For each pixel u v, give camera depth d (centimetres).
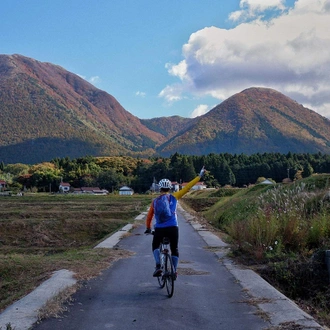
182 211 3769
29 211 4100
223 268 1032
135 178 12531
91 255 1198
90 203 5600
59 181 12325
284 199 1673
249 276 924
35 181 12306
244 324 617
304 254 1086
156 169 12238
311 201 1580
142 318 640
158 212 790
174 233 785
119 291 800
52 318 635
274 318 637
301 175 10844
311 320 618
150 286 841
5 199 6938
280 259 1070
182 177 11550
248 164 12556
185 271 991
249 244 1190
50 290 766
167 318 641
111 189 12369
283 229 1199
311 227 1193
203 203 5162
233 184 11700
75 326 601
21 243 2827
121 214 3784
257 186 3375
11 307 673
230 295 777
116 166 13962
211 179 11506
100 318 639
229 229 1628
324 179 2173
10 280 995
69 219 3303
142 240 1638
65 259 1133
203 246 1423
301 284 918
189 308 695
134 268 1027
